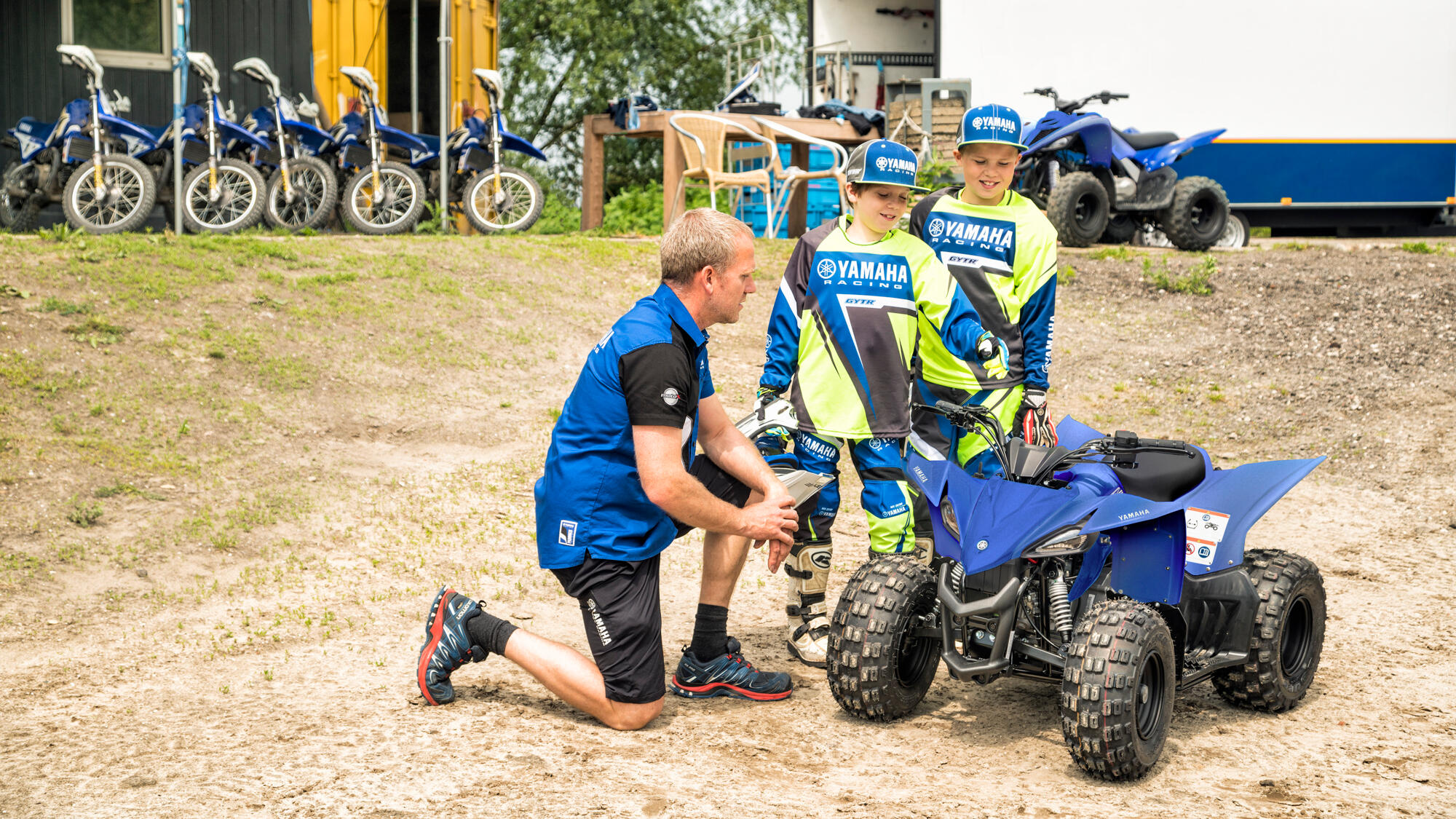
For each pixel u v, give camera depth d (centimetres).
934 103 1648
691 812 318
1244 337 1084
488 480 693
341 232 1259
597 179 1619
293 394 774
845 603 396
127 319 818
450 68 1298
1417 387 937
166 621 484
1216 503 407
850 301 452
